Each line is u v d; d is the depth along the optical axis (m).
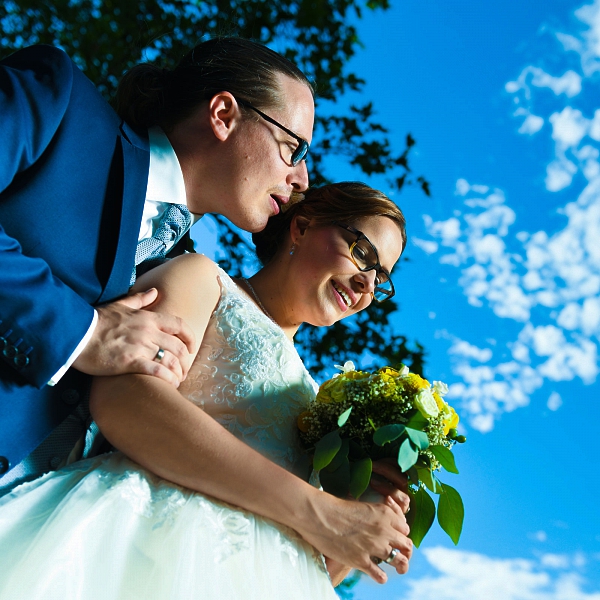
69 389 2.21
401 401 2.56
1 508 1.93
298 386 2.67
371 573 2.25
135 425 2.17
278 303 3.04
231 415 2.48
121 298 2.35
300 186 2.95
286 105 2.89
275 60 2.99
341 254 2.98
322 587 2.25
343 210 3.07
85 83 2.46
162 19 7.35
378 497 2.52
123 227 2.33
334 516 2.25
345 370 2.86
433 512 2.61
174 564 1.92
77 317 2.07
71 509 1.94
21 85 2.21
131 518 2.02
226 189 2.81
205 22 7.44
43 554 1.79
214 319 2.62
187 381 2.51
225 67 2.85
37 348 1.99
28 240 2.16
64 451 2.29
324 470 2.55
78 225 2.25
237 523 2.13
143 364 2.19
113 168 2.40
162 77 2.94
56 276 2.19
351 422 2.59
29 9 7.21
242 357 2.56
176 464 2.15
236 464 2.17
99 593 1.82
